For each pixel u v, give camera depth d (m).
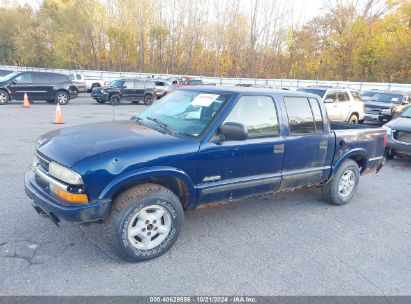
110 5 42.53
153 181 3.28
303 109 4.21
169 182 3.38
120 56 42.97
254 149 3.65
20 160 6.38
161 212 3.17
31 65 39.50
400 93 15.52
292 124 4.07
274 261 3.28
